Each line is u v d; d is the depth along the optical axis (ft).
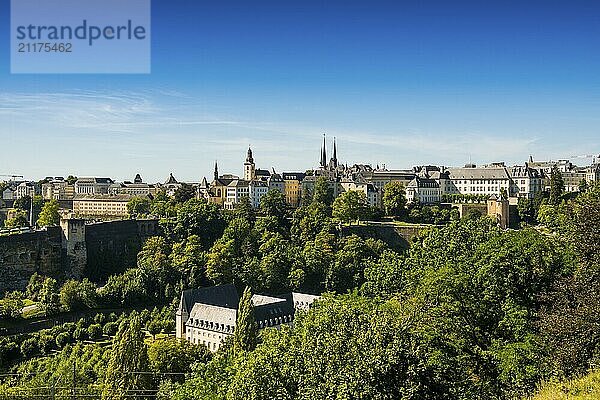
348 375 118.93
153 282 585.63
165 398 240.53
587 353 134.92
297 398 125.70
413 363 122.01
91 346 407.85
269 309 495.41
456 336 155.33
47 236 638.12
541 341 142.00
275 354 140.26
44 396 305.94
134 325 305.73
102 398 292.20
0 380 352.90
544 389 122.21
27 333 463.01
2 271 594.24
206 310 488.85
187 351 364.58
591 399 108.27
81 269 651.25
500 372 143.64
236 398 137.39
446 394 124.16
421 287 173.99
